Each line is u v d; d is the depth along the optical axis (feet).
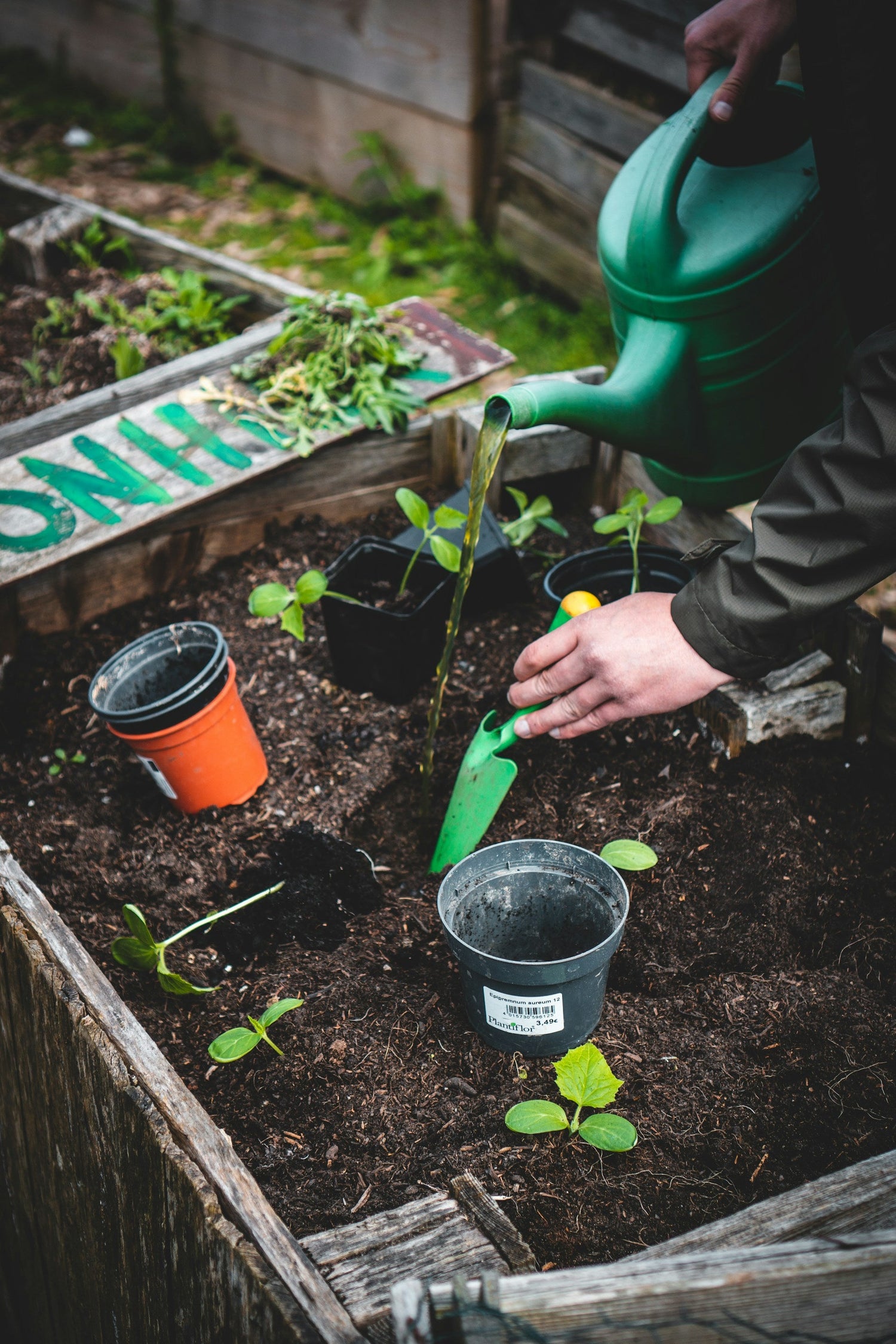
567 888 5.22
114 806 6.72
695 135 6.06
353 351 8.89
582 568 7.24
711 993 5.29
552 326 12.93
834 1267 2.81
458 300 13.57
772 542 4.48
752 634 4.58
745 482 7.14
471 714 7.10
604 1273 2.86
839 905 5.73
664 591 7.21
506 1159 4.58
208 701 6.17
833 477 4.29
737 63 6.00
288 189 16.51
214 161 17.52
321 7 14.42
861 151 4.56
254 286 10.89
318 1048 5.11
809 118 4.72
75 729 7.20
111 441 8.34
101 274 11.78
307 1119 4.84
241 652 7.70
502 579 7.64
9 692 7.47
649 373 6.24
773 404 6.71
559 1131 4.68
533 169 13.08
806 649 6.76
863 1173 3.75
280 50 15.44
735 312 6.20
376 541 7.34
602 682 4.91
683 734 6.65
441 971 5.57
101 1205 4.79
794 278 6.23
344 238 15.05
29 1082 5.31
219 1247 3.79
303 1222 4.40
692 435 6.60
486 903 5.25
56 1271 5.77
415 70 13.71
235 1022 5.33
